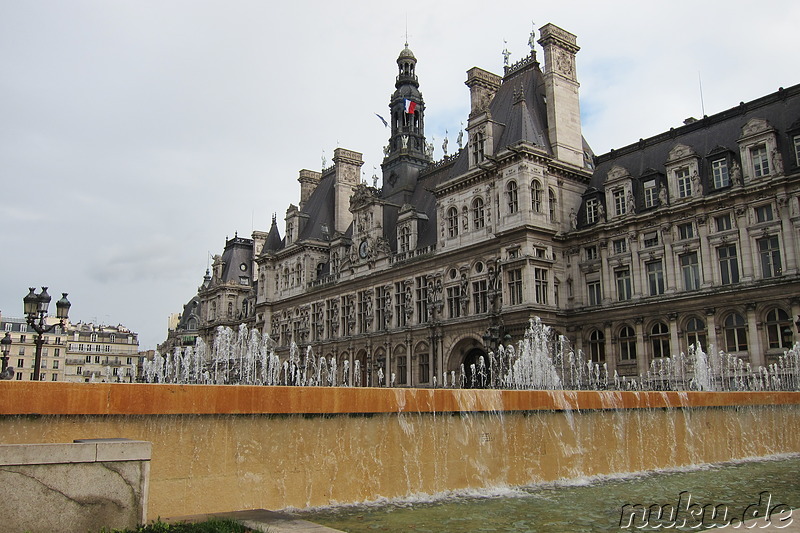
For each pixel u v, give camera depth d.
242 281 125.81
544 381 52.28
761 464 28.73
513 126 59.50
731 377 45.53
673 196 51.28
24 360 161.38
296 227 96.31
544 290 55.12
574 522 17.02
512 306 55.03
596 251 56.34
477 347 60.28
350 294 79.75
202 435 16.31
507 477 21.94
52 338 165.62
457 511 18.02
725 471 26.42
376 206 77.62
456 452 20.89
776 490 21.92
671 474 25.47
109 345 182.62
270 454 17.28
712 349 46.84
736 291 45.66
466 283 61.53
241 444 16.86
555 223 57.88
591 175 60.81
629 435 25.94
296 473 17.66
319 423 18.25
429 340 65.00
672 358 49.16
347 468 18.59
